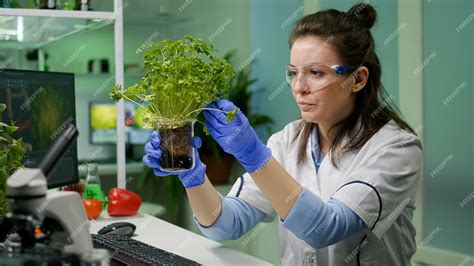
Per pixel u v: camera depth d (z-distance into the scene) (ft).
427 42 6.82
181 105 3.66
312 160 4.75
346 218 3.97
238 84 10.99
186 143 3.77
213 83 3.75
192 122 3.83
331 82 4.11
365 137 4.44
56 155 2.64
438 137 6.74
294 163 4.87
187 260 3.63
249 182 4.87
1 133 3.94
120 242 4.14
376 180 4.10
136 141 11.19
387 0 7.34
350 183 4.16
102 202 5.84
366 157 4.29
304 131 4.88
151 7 11.68
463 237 6.49
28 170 2.57
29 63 8.00
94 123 10.74
